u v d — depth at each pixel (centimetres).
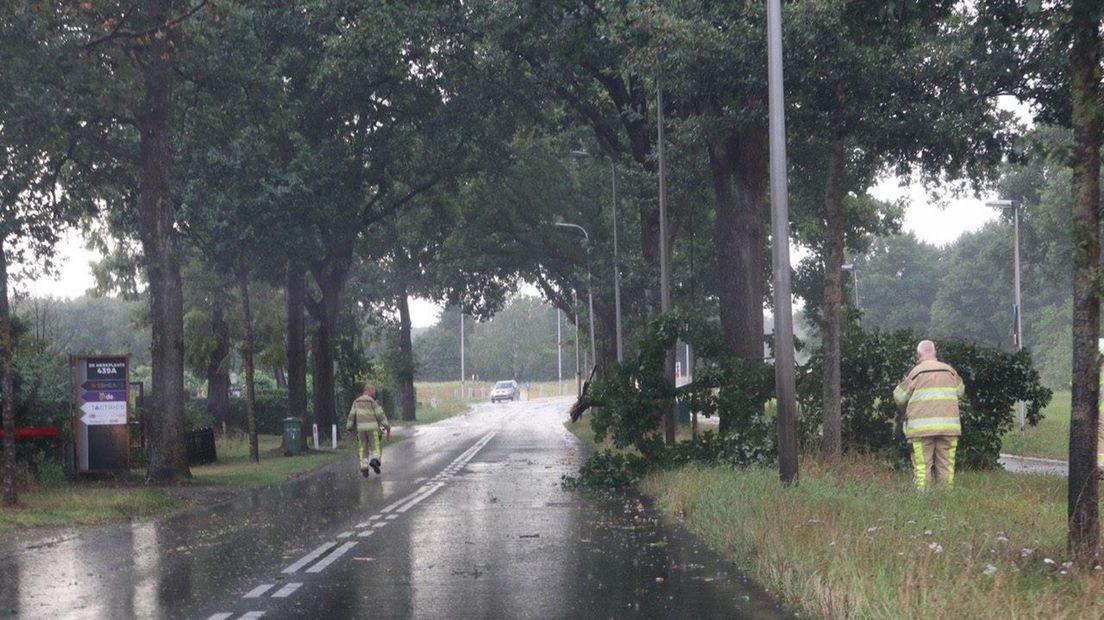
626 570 1170
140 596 1052
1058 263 6288
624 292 5497
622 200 5184
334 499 2148
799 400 2155
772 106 1578
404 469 3020
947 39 1914
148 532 1611
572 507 1872
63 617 948
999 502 1354
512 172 4959
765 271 4953
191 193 3338
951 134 1934
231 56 2673
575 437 4675
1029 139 998
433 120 3778
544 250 5634
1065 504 1405
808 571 984
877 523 1134
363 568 1221
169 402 2547
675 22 2019
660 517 1677
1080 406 966
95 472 2533
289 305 4219
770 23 1580
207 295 5197
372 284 6481
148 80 2498
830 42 1862
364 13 3038
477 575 1159
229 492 2355
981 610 770
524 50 3188
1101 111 954
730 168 2695
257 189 3369
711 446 2191
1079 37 973
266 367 5528
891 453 1931
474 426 6228
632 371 2214
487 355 16250
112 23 2388
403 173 4053
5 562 1297
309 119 3728
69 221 2906
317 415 4572
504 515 1764
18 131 2405
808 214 4203
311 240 3809
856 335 2162
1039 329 9144
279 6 3416
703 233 4741
